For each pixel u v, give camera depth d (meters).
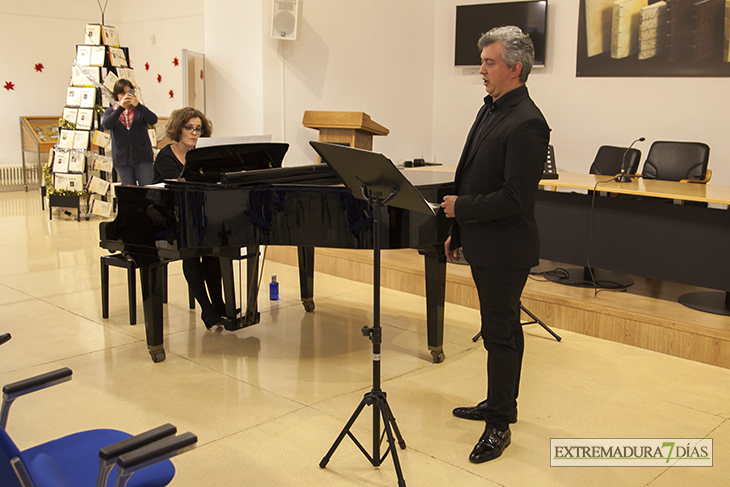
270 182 3.34
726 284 3.85
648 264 4.14
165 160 4.00
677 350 3.70
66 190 7.54
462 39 7.36
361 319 4.32
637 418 2.94
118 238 3.39
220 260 3.95
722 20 5.93
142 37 10.72
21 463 1.35
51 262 5.65
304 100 6.52
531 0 6.89
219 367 3.46
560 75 6.97
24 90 10.23
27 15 10.12
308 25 6.40
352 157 2.15
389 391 3.19
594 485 2.38
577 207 4.42
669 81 6.30
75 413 2.90
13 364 3.45
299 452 2.59
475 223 2.45
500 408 2.53
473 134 2.54
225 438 2.69
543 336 4.03
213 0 6.43
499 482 2.39
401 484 2.27
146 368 3.43
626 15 6.43
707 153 5.10
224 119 6.58
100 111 7.53
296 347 3.79
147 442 1.49
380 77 7.19
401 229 3.15
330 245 3.13
